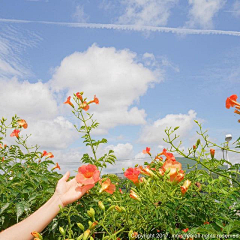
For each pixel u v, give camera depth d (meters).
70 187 2.24
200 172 2.91
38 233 2.01
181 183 2.86
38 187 3.42
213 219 2.53
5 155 4.50
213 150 2.80
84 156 3.60
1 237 1.91
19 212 2.70
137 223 2.69
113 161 3.60
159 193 2.75
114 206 2.55
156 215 2.64
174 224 2.53
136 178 2.77
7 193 3.04
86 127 3.75
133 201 2.95
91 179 2.20
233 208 2.63
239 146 2.78
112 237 2.48
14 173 3.77
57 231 2.90
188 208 2.54
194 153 2.82
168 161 2.72
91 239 2.30
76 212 2.92
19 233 1.96
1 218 2.86
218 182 2.88
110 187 2.84
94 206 3.09
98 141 3.70
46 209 2.12
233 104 2.87
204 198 2.69
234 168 2.72
